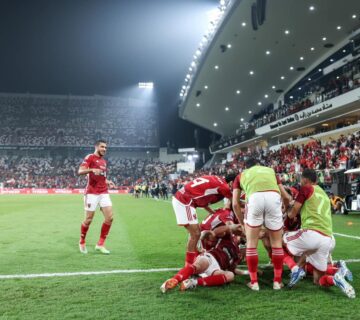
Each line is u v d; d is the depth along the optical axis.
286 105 39.19
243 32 30.62
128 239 8.92
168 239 8.93
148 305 3.99
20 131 64.81
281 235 4.76
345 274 4.41
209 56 35.22
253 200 4.67
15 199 30.78
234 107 50.94
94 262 6.25
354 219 13.52
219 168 44.97
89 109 71.06
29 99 70.38
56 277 5.21
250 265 4.64
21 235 9.55
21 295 4.36
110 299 4.20
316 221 4.69
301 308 3.90
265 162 36.09
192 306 3.96
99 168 7.13
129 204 24.64
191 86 43.84
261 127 41.53
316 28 30.09
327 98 29.88
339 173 17.09
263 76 40.72
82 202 25.59
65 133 66.00
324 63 36.00
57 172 58.31
